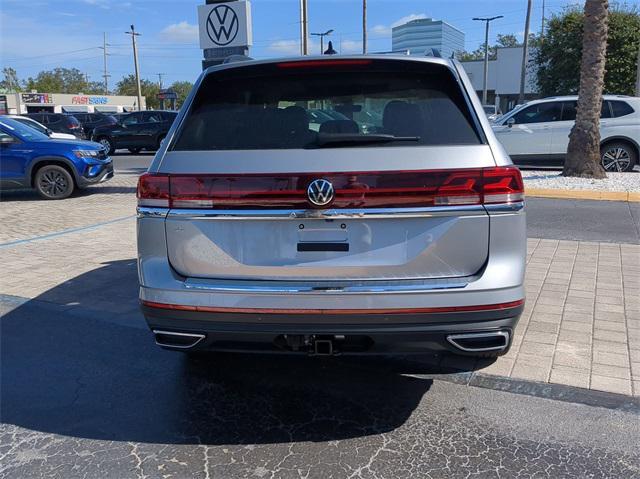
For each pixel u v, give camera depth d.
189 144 3.09
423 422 3.33
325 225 2.85
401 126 3.02
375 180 2.78
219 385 3.83
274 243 2.89
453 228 2.82
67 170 12.04
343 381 3.86
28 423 3.38
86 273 6.36
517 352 4.15
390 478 2.80
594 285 5.61
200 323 2.95
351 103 3.22
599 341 4.31
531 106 14.92
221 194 2.87
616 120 13.71
